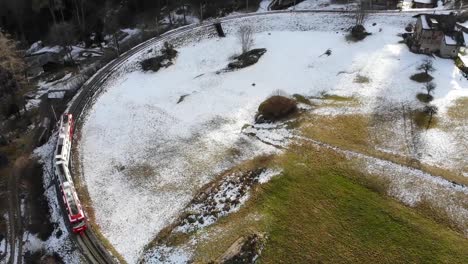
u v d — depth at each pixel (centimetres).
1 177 6172
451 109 6744
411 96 7125
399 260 4472
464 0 10331
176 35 9312
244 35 8800
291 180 5556
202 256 4612
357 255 4550
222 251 4644
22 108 7581
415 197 5216
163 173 5934
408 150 6003
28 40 10550
